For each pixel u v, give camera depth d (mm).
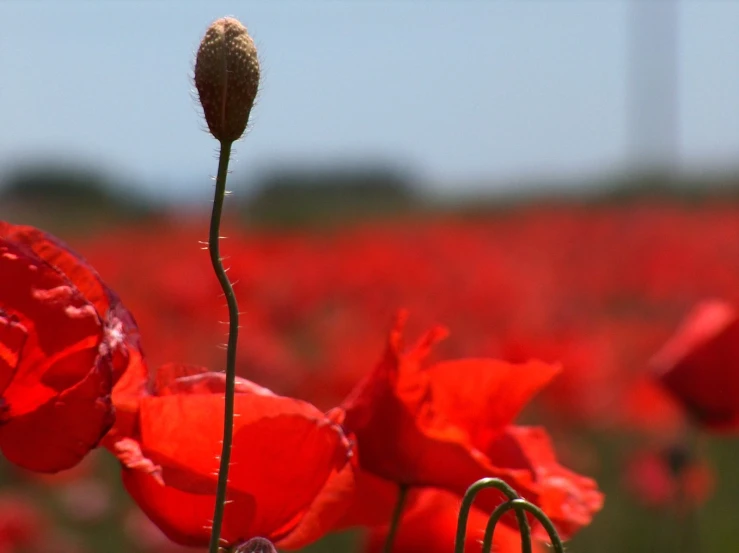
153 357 1955
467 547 621
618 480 2010
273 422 539
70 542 1737
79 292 514
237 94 497
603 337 2189
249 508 542
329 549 1796
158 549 1574
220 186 498
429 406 587
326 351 2088
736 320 985
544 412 1993
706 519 2018
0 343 507
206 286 2365
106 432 512
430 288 2996
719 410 1006
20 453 510
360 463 594
